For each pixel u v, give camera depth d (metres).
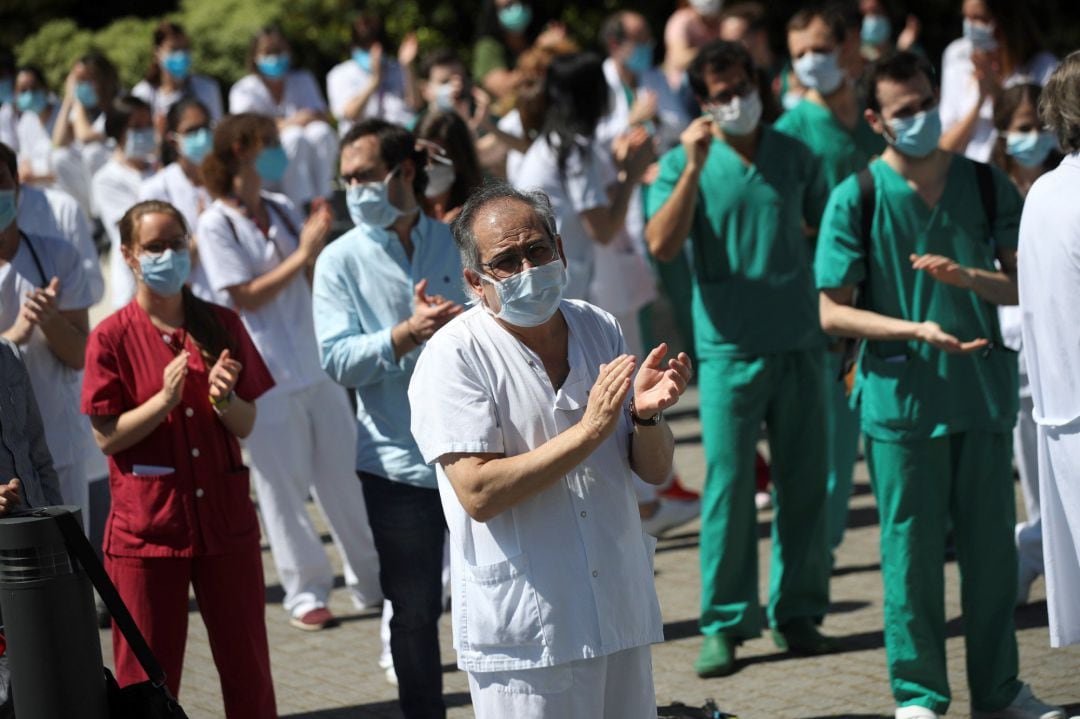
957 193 17.56
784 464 20.67
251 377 16.95
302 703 19.94
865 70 17.69
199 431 16.36
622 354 13.33
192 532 16.17
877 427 17.55
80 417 19.75
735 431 20.25
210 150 25.30
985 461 17.48
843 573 24.30
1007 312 21.86
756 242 20.23
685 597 23.55
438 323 16.56
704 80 19.97
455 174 20.31
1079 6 57.09
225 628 16.50
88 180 38.62
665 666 20.59
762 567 24.97
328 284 17.48
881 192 17.50
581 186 24.14
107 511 22.31
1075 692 18.45
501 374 12.66
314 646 22.33
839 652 20.66
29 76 42.00
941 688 17.62
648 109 29.83
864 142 24.08
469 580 12.67
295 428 22.75
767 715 18.48
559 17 61.16
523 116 25.19
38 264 19.58
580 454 12.04
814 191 20.92
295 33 58.50
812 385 20.52
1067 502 14.90
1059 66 14.69
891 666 17.70
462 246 12.62
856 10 26.06
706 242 20.47
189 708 19.83
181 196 25.91
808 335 20.38
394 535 17.20
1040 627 21.08
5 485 14.52
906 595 17.52
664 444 12.85
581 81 24.16
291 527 23.03
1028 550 21.67
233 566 16.47
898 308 17.59
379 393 17.20
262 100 37.94
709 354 20.47
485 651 12.60
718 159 20.38
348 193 17.41
